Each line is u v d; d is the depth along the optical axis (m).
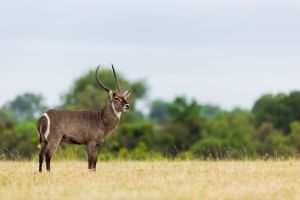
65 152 95.25
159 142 162.12
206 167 63.09
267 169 59.84
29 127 152.38
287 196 44.78
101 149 135.75
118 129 151.12
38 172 57.66
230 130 177.50
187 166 64.88
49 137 58.84
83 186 48.16
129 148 134.50
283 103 186.00
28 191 46.31
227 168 61.53
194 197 43.56
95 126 60.66
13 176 54.28
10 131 144.88
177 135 175.38
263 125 178.62
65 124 59.47
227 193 45.28
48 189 47.00
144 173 57.00
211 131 181.50
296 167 62.34
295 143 154.50
